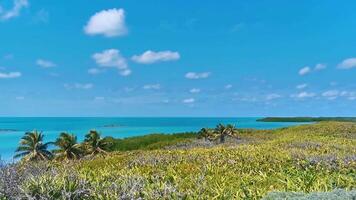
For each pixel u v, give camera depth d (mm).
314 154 24594
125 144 96500
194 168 19562
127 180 14633
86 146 72562
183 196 13023
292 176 17562
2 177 12977
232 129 86000
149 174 18078
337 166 19750
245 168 19922
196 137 98562
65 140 69250
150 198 12758
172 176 17156
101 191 13062
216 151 27172
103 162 23438
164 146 80562
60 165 20547
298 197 10859
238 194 13727
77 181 13297
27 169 16219
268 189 14406
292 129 83938
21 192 12008
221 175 17656
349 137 55812
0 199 11695
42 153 68625
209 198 13125
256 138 79250
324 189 14523
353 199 10633
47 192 11930
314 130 69438
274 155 23656
